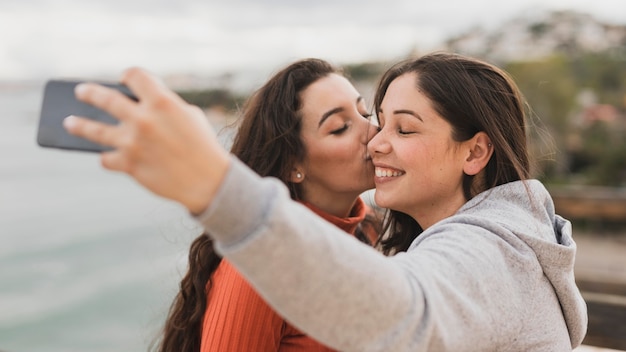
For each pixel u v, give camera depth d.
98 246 13.99
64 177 25.05
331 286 0.75
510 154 1.34
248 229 0.71
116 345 8.59
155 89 0.67
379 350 0.79
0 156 31.33
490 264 1.02
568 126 14.73
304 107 1.65
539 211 1.29
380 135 1.39
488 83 1.39
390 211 1.73
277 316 1.52
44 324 9.63
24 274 12.16
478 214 1.25
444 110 1.31
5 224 16.56
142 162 0.67
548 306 1.12
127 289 10.91
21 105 66.62
